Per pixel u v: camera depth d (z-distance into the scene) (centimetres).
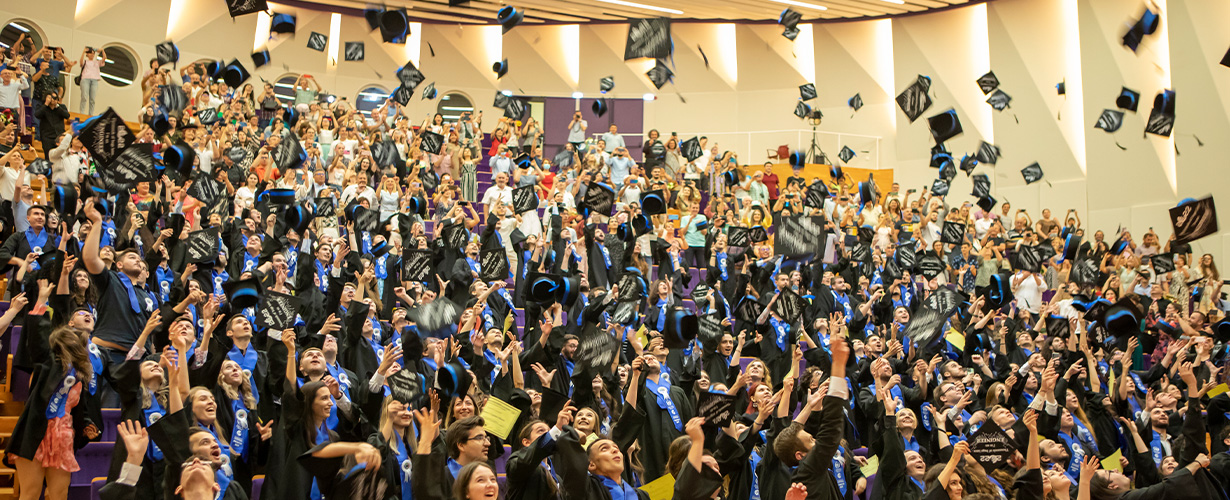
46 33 1998
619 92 2508
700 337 1083
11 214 1055
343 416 713
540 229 1446
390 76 2402
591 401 808
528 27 2498
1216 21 1973
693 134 2495
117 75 2100
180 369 655
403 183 1656
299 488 641
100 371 771
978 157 2005
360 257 1209
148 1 2142
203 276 1013
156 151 1209
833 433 623
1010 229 2036
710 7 2308
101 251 852
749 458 740
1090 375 1114
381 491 589
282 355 784
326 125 1709
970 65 2331
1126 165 2108
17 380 838
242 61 2253
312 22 2333
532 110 2491
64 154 1227
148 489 644
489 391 863
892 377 918
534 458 591
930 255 1459
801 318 1192
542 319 1040
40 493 698
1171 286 1677
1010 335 1216
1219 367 1188
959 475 726
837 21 2441
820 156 2320
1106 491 754
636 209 1469
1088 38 2167
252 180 1337
